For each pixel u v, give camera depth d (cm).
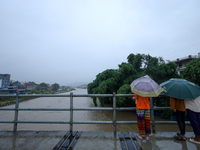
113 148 253
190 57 2911
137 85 275
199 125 278
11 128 1071
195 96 262
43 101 3262
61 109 348
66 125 1117
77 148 253
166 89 286
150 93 258
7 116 1575
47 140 288
